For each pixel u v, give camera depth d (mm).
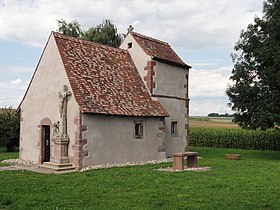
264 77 23484
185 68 26766
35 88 20953
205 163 20672
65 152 17891
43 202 10008
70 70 19125
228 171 16812
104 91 19984
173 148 24969
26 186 12375
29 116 21297
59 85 19219
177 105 25625
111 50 23562
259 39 24297
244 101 24766
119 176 14883
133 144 20578
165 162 21453
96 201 10125
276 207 9500
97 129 18484
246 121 25406
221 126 45656
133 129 20688
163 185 12727
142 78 23609
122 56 23953
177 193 11289
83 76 19578
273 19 22594
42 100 20344
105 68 21703
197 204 9820
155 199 10406
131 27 25188
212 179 14164
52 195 10883
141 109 21094
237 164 20281
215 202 10039
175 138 25219
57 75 19422
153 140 22031
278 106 22484
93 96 18938
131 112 20125
